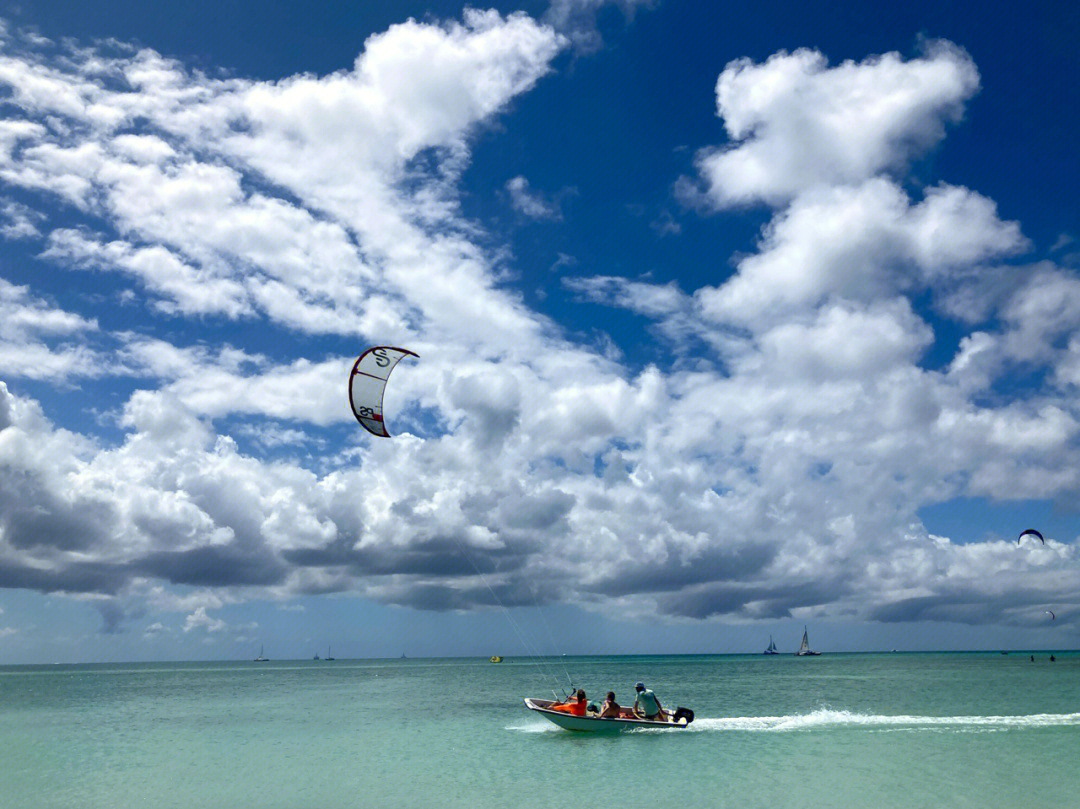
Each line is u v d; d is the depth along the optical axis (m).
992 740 27.81
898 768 22.62
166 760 27.16
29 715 47.34
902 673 92.19
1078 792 19.34
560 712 30.64
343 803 19.77
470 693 63.78
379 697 59.41
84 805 20.23
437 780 22.28
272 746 30.34
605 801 19.17
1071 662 145.25
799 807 18.20
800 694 54.22
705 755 25.19
